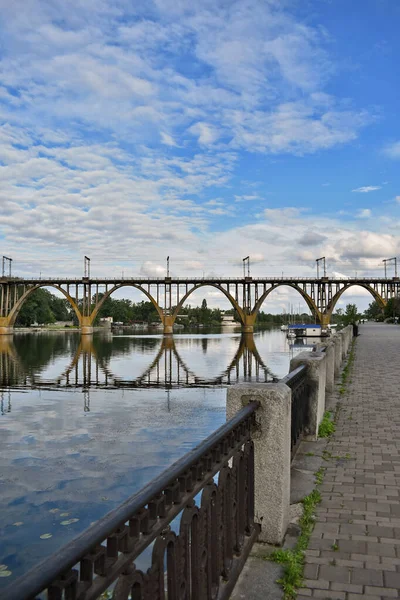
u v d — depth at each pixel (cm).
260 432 404
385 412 938
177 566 252
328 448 696
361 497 509
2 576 639
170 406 1972
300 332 9156
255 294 9556
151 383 2788
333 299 9556
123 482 1012
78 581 175
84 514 843
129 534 212
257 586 336
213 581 300
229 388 416
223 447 329
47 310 13575
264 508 402
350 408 980
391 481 558
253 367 3719
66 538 751
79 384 2731
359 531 427
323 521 449
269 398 402
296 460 639
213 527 303
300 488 535
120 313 19938
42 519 822
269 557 377
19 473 1071
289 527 432
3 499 913
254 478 403
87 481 1016
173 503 252
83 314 9450
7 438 1407
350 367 1680
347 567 364
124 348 6131
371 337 3566
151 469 1101
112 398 2208
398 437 755
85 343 7281
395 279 9550
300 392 702
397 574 353
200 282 9444
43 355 4928
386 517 457
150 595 221
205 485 296
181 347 6362
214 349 5934
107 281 9412
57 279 9300
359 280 9481
